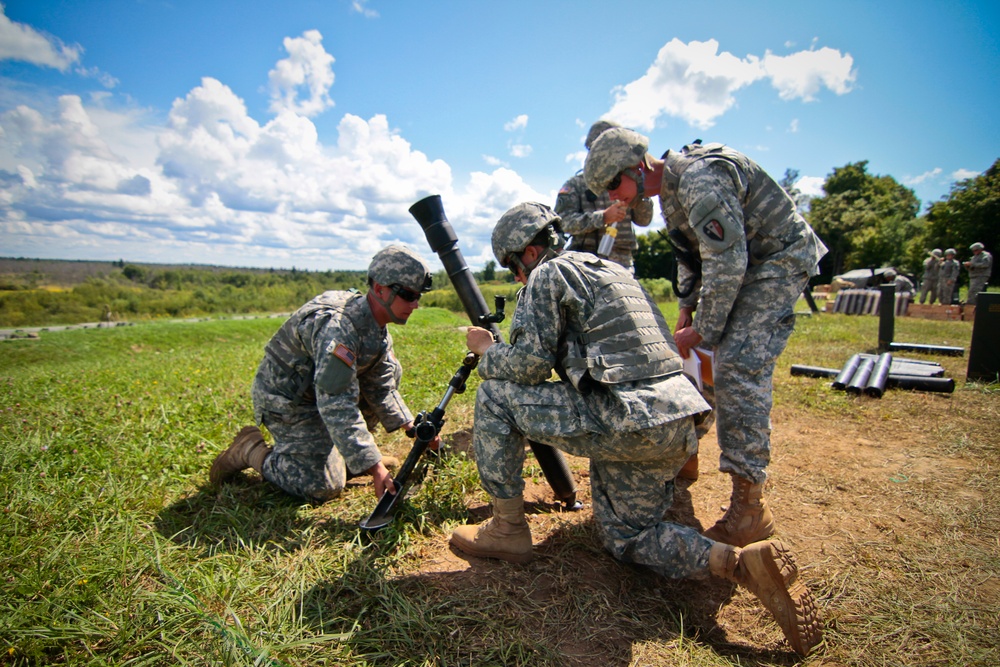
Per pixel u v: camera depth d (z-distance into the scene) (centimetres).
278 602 174
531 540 212
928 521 238
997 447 323
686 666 154
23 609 158
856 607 182
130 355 1095
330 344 224
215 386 487
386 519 218
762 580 159
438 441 291
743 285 220
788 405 427
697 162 212
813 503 260
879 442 342
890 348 683
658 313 199
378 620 170
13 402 427
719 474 301
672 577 180
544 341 184
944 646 163
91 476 261
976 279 1262
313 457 252
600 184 226
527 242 213
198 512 240
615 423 172
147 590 177
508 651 157
